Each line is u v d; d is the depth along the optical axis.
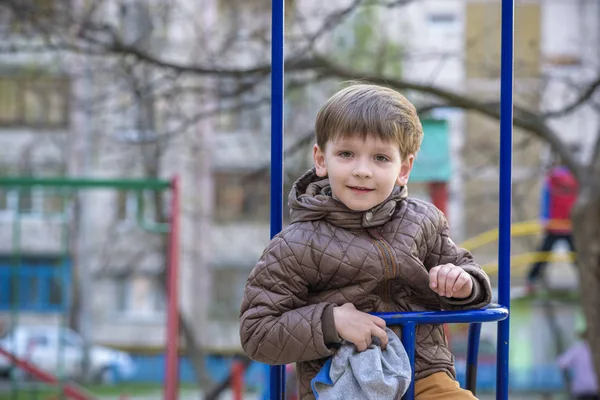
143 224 9.27
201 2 17.12
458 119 22.41
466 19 23.69
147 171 15.34
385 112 3.05
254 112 22.53
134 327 27.30
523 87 12.05
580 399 12.31
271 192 3.38
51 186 8.88
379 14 16.17
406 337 3.04
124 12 13.53
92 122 20.97
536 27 23.69
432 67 21.83
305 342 2.96
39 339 22.14
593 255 7.85
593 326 7.86
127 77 11.11
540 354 21.98
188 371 24.84
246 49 13.17
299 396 3.25
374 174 3.03
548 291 13.41
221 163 24.48
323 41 15.53
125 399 18.91
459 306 3.19
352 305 3.04
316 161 3.22
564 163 8.77
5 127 22.00
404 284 3.17
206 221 25.28
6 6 10.00
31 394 13.12
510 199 3.46
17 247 10.07
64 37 10.98
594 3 23.75
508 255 3.44
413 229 3.17
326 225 3.13
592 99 9.61
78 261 22.88
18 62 16.33
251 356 3.06
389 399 2.91
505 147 3.48
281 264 3.08
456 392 3.06
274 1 3.43
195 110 16.39
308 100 18.02
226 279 26.52
